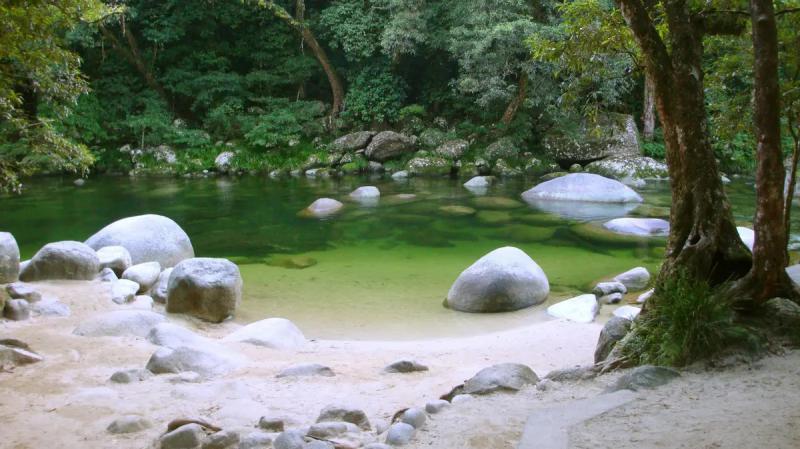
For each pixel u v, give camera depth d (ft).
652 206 57.06
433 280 34.76
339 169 84.17
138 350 21.20
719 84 29.09
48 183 74.95
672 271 17.74
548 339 24.02
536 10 77.46
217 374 19.06
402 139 85.10
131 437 13.84
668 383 14.39
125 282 29.84
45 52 26.35
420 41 81.46
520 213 54.44
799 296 16.98
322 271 36.70
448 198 62.64
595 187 61.36
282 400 16.35
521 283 29.86
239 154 85.97
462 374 19.01
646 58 18.58
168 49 93.91
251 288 33.09
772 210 16.40
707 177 18.07
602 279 34.14
